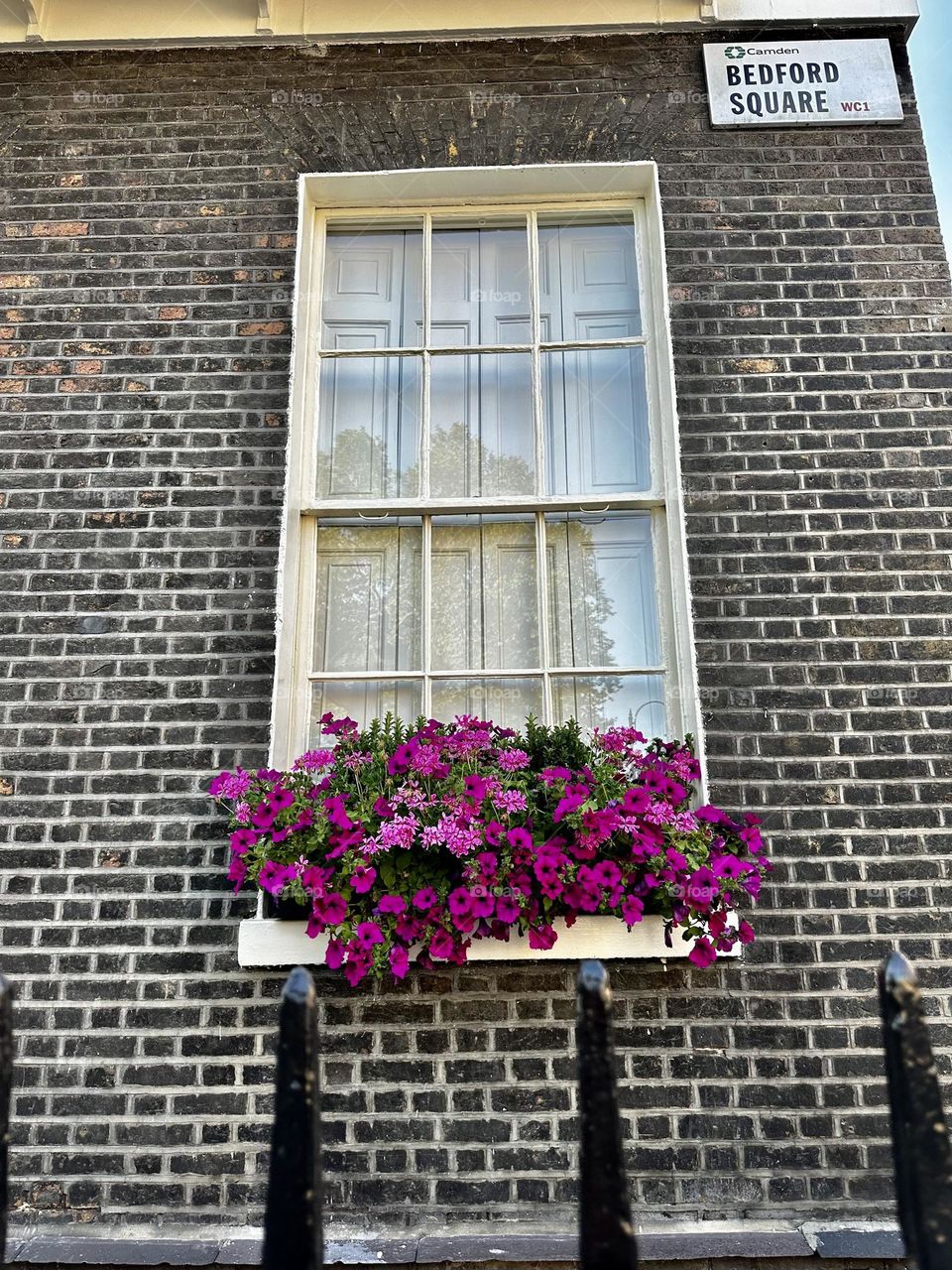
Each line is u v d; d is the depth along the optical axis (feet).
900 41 12.73
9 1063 4.01
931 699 10.12
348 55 12.73
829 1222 8.47
